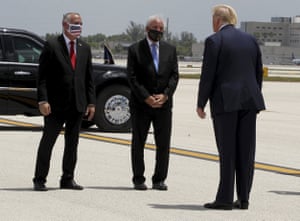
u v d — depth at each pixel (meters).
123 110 16.81
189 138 16.17
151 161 12.66
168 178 11.03
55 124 9.75
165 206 9.02
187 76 56.59
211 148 14.60
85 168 11.70
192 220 8.30
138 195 9.67
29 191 9.71
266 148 15.00
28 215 8.33
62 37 9.72
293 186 10.80
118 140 15.34
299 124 20.62
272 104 28.59
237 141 8.87
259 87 8.97
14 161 12.14
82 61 9.77
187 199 9.51
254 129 8.84
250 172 8.91
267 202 9.51
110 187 10.20
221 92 8.68
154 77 9.88
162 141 10.05
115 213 8.55
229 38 8.72
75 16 9.67
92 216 8.37
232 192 8.85
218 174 11.48
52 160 12.37
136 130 10.03
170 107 10.05
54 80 9.70
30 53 16.20
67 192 9.72
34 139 15.00
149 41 9.94
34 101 16.14
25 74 16.05
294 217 8.66
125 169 11.71
